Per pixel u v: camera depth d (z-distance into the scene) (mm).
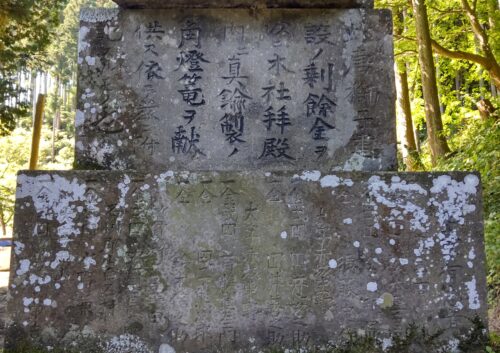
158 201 3104
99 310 3008
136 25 3393
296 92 3359
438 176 3131
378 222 3094
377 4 9844
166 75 3361
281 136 3322
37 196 3070
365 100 3344
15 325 2980
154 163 3287
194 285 3043
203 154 3301
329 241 3084
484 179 5480
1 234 15953
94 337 2986
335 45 3389
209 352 2988
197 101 3344
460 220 3098
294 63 3381
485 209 5457
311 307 3035
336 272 3059
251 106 3348
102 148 3293
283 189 3125
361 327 3020
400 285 3047
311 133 3328
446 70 12312
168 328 3006
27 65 11250
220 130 3326
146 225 3080
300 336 3014
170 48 3381
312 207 3111
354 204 3111
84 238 3057
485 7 9758
